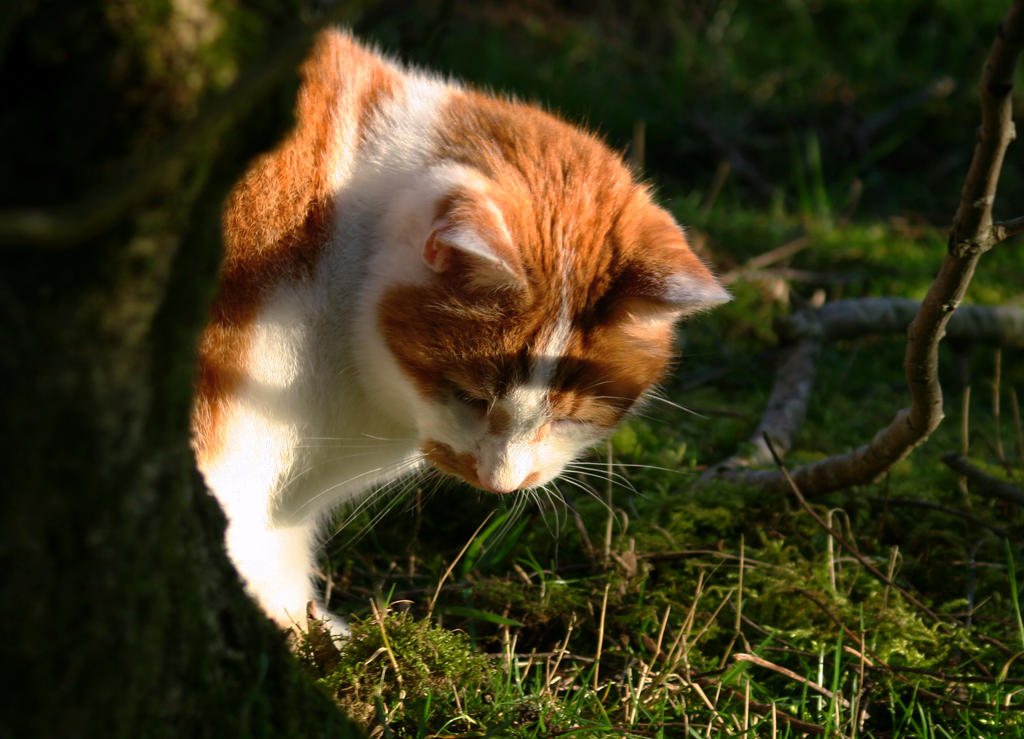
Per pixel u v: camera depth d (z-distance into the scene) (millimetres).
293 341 950
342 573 1058
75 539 766
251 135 783
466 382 962
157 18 714
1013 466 1175
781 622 1012
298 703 843
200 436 942
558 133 988
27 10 701
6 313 720
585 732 905
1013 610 1040
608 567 1029
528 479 995
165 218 743
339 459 998
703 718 937
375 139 966
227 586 822
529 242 945
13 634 756
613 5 2117
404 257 948
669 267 959
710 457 1177
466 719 915
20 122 725
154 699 795
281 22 777
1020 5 854
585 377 976
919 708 943
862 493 1119
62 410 745
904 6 2127
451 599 1018
